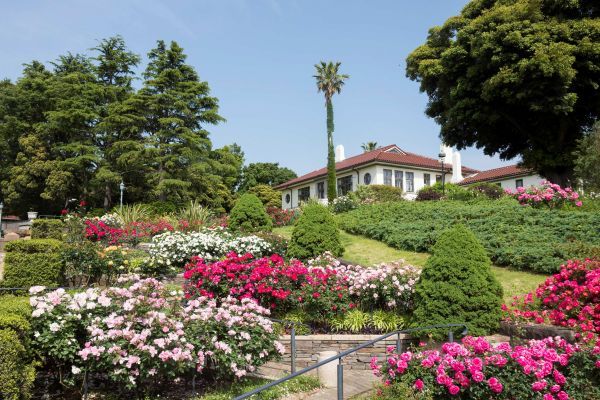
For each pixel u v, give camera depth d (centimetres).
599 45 1538
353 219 1523
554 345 415
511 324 606
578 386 372
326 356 596
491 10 1788
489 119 1845
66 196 3241
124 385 482
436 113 2248
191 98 3116
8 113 3341
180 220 1866
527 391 368
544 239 904
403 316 714
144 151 2931
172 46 3155
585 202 1247
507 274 839
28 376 411
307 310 736
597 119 1841
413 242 1126
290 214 2112
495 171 3366
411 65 2175
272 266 786
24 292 791
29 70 3497
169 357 453
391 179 2902
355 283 736
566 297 605
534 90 1606
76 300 482
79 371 448
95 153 3164
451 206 1417
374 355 660
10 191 3250
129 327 467
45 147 3269
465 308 612
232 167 3306
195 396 496
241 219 1575
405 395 381
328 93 3416
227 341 515
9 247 852
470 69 1767
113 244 1197
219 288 738
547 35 1586
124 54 3522
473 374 368
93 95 3262
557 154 1852
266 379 573
